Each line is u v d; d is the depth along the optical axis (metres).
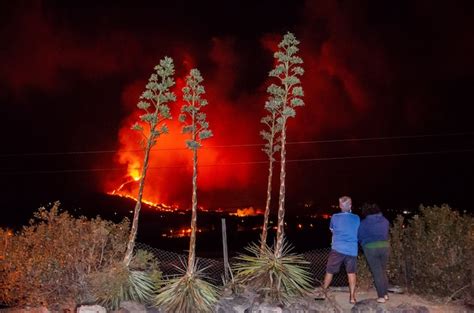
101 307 7.94
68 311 8.20
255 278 8.93
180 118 9.59
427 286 9.69
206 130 9.44
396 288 10.02
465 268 9.52
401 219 10.58
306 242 32.31
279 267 8.88
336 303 8.80
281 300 8.56
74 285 8.55
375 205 9.15
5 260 8.44
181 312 8.29
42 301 8.38
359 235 9.02
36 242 8.70
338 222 8.97
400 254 10.30
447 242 9.67
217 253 22.34
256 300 8.57
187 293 8.41
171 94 9.69
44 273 8.45
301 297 8.85
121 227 9.41
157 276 9.06
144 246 10.47
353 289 8.98
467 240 9.58
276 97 10.09
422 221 10.11
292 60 10.10
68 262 8.60
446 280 9.48
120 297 8.38
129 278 8.55
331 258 8.95
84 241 8.78
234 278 9.14
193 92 9.65
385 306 8.52
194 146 9.23
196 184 9.18
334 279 13.29
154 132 9.55
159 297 8.50
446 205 10.40
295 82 10.05
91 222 8.97
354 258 8.92
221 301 8.62
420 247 9.86
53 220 8.95
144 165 9.38
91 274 8.46
